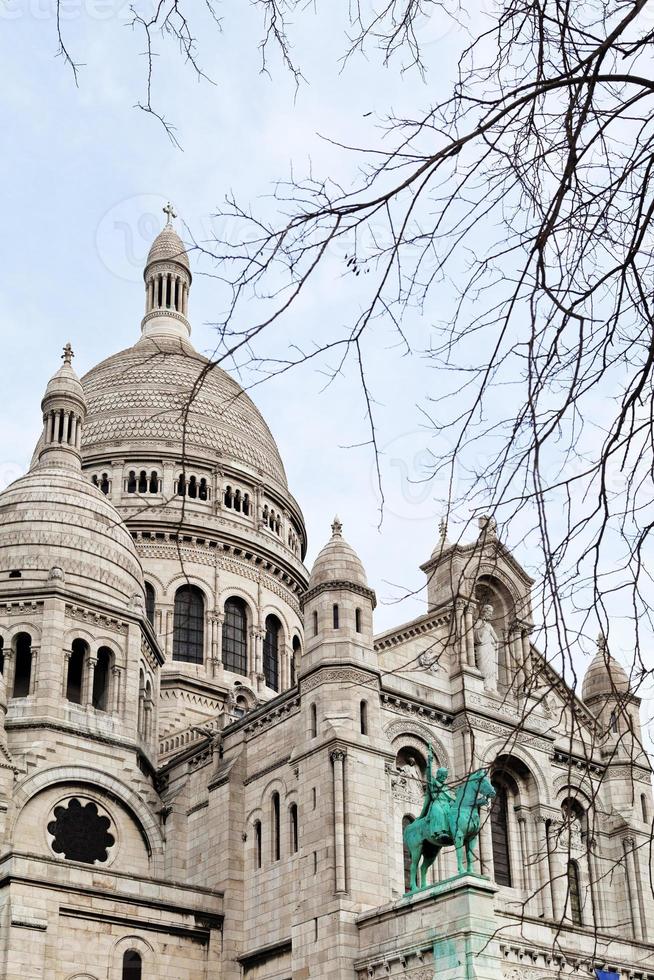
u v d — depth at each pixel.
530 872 60.66
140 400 101.44
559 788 64.12
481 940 46.22
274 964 56.66
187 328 116.38
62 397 83.06
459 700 61.81
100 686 71.25
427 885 53.72
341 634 58.66
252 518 100.69
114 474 97.12
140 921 56.81
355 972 50.78
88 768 65.19
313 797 55.66
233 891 60.31
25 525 73.00
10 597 69.00
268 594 97.94
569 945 50.62
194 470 99.00
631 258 11.57
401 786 57.88
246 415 107.31
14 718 65.12
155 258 117.81
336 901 52.03
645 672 12.40
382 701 58.88
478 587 61.88
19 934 52.84
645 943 54.72
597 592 11.80
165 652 89.94
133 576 75.06
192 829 65.69
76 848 63.41
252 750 63.47
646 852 64.62
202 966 58.19
